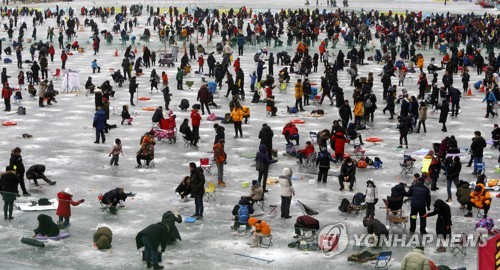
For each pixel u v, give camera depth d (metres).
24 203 23.17
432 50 80.38
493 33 88.81
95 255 21.98
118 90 55.91
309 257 22.45
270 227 25.33
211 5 131.38
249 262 21.94
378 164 34.47
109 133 41.59
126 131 42.12
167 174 33.19
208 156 36.56
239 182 31.91
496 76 59.19
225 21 95.38
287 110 47.91
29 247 22.41
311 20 98.81
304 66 61.78
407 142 39.34
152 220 25.44
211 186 29.22
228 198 29.41
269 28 84.19
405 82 60.22
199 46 75.38
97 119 38.97
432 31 81.38
